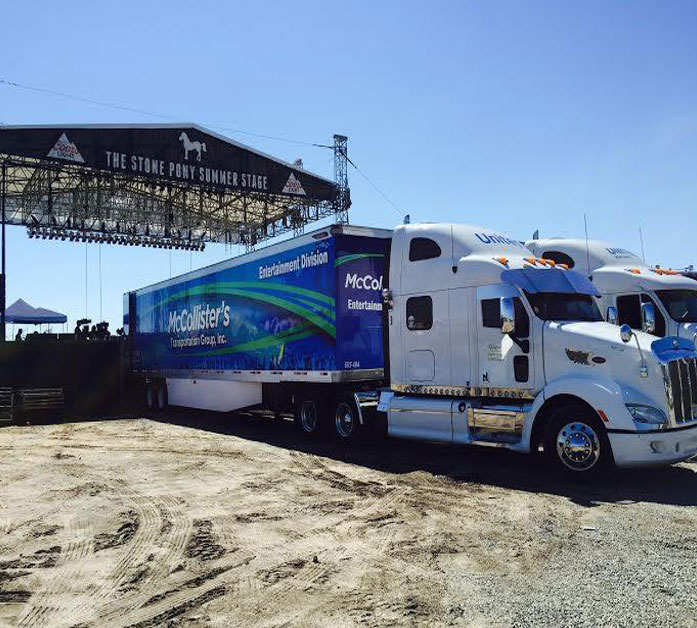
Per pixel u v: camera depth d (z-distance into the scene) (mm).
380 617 4113
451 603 4301
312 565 5145
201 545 5758
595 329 8102
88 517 6848
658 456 7383
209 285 15781
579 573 4805
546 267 9047
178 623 4098
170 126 28141
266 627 4012
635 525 6055
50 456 11117
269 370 13062
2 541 6031
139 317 20594
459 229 9703
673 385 7496
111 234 33438
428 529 6086
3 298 23953
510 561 5125
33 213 32094
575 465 7926
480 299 9086
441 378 9555
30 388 18000
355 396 11125
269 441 12289
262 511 6922
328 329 11305
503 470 8891
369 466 9398
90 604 4441
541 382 8359
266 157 30891
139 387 20594
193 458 10492
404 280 10141
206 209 36750
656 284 12062
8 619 4207
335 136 35719
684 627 3865
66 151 25609
